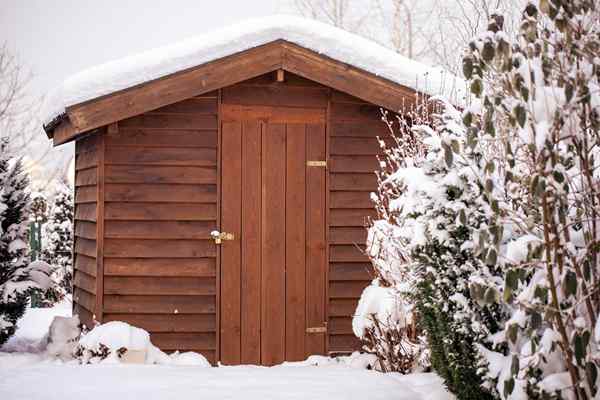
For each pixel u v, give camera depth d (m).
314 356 8.72
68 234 16.81
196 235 8.80
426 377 6.77
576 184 4.60
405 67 8.89
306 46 8.71
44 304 15.89
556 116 3.94
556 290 4.23
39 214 18.70
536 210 4.52
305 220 8.95
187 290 8.77
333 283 8.98
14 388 6.33
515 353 4.13
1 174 9.46
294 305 8.91
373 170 9.06
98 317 8.65
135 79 8.39
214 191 8.83
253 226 8.88
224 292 8.81
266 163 8.91
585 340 3.96
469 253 5.06
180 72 8.50
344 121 9.05
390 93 8.86
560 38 4.23
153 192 8.77
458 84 8.90
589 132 4.37
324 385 6.43
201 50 8.53
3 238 9.38
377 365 7.85
